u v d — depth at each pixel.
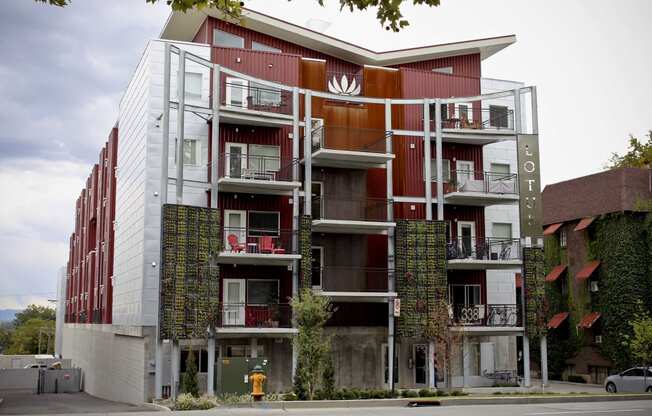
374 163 39.62
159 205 36.25
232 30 41.75
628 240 47.94
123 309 41.34
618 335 47.56
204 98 37.31
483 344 41.53
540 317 39.22
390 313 37.38
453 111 42.59
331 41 43.75
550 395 31.78
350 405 27.89
